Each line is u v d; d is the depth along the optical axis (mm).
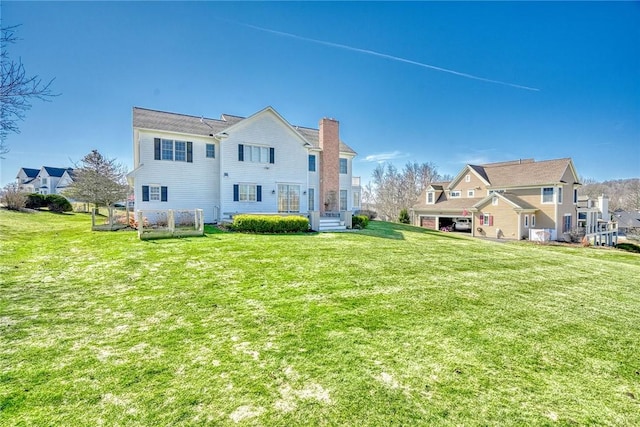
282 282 6758
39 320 4594
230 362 3523
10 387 2959
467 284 7258
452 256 10828
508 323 5008
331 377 3285
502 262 10367
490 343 4250
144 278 6844
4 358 3494
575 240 25922
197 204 17703
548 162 29188
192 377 3213
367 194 57312
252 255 9281
